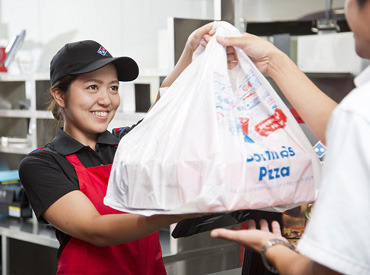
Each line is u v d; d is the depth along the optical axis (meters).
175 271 2.82
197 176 0.97
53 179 1.52
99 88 1.62
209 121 1.01
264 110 1.13
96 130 1.64
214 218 1.24
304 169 1.08
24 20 5.52
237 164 0.98
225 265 3.01
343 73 2.87
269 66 1.18
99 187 1.61
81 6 5.25
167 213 0.99
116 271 1.61
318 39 2.93
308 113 1.12
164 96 1.17
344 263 0.73
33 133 3.77
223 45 1.17
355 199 0.72
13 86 4.35
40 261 3.86
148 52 5.24
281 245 0.91
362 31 0.83
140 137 1.15
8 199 3.78
